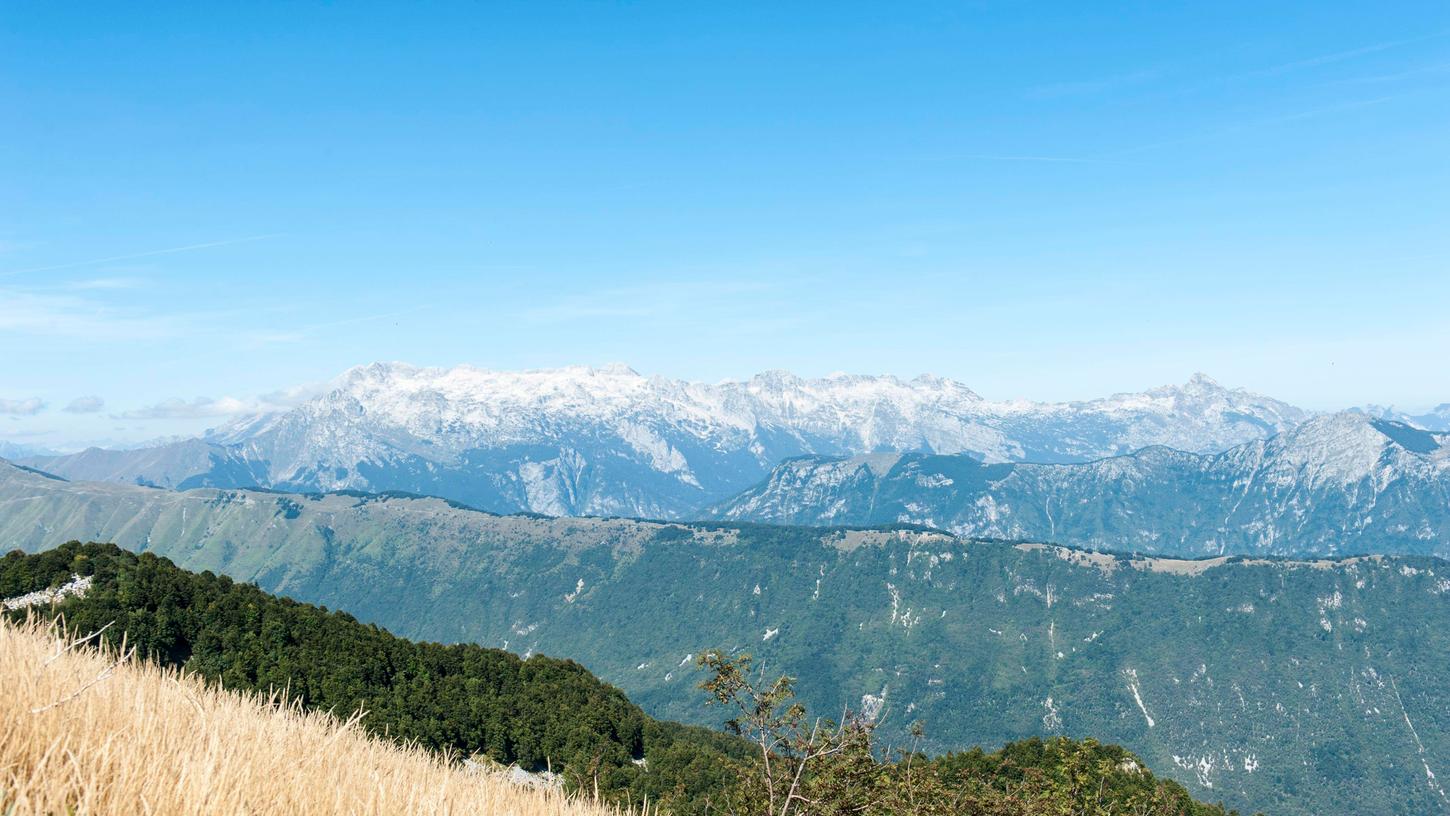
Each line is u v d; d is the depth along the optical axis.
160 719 9.15
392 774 11.13
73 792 7.17
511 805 12.55
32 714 8.01
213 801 7.62
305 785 9.16
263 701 12.45
